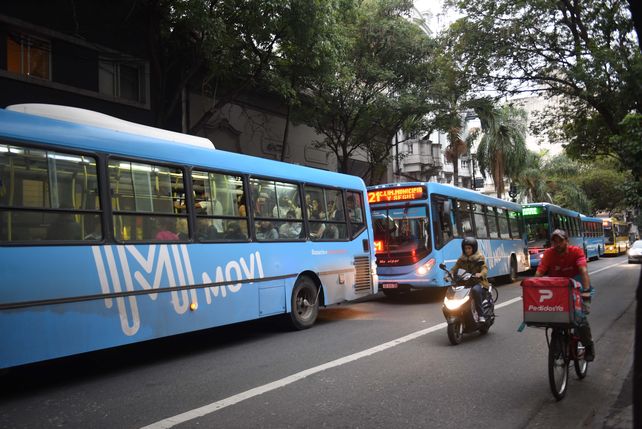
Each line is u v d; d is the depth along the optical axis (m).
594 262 35.03
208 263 7.71
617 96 16.58
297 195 9.87
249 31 13.61
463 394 5.49
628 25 16.70
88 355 7.80
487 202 17.67
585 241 32.94
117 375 6.56
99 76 14.70
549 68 18.58
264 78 15.23
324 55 14.73
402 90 20.06
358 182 11.94
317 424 4.61
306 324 9.80
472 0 18.09
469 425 4.59
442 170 43.16
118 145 6.64
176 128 17.03
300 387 5.78
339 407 5.08
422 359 7.09
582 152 24.23
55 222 5.82
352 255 11.26
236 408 5.08
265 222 8.98
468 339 8.49
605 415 4.73
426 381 5.99
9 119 5.57
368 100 19.78
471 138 32.41
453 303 8.02
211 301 7.70
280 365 6.86
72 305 5.87
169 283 7.06
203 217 7.76
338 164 26.38
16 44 12.76
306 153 23.91
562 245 5.93
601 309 11.93
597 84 16.48
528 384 5.88
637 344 3.03
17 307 5.36
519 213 21.36
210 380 6.18
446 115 20.88
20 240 5.47
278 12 12.91
